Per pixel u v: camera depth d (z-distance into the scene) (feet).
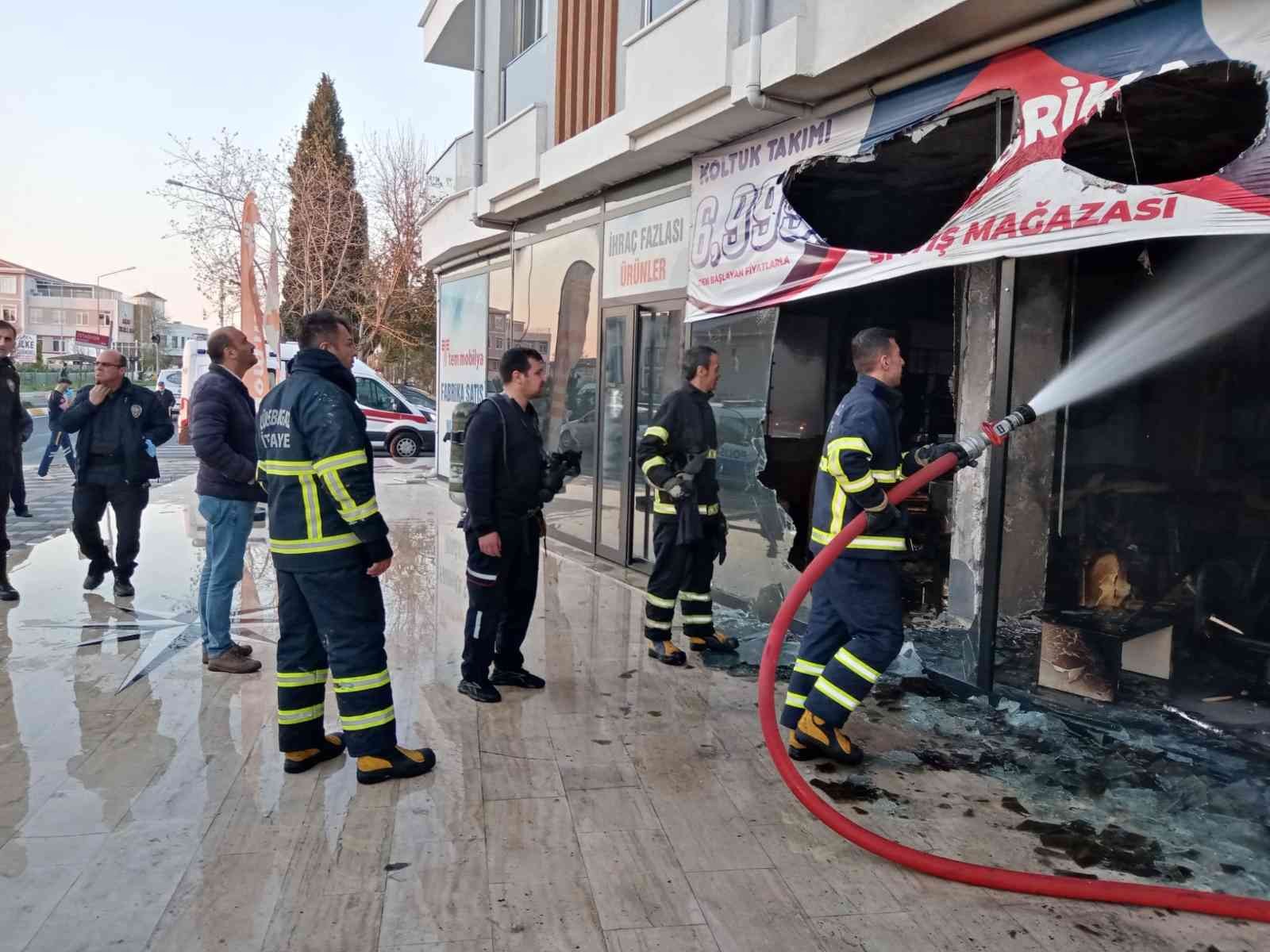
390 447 64.75
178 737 12.69
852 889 9.07
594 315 26.73
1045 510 17.21
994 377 13.99
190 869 9.22
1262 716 13.16
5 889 8.82
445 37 42.04
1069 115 12.19
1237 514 15.15
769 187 18.49
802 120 17.62
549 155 25.49
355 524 10.66
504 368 14.15
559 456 14.80
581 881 9.13
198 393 14.82
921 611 18.92
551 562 25.68
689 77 18.48
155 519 32.50
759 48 16.39
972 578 16.43
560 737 12.92
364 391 64.13
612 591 22.11
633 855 9.65
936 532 20.67
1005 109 13.58
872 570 11.58
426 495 40.55
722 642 17.22
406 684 15.14
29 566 24.27
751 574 20.25
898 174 19.36
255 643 17.34
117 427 20.42
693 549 16.53
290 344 60.75
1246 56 10.30
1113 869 9.44
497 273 36.32
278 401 11.12
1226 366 15.47
